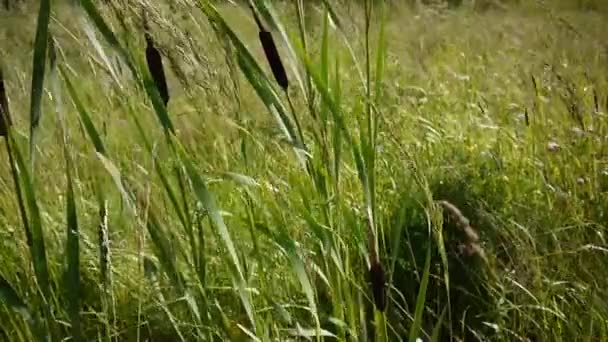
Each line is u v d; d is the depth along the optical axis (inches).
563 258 139.6
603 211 153.6
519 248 135.3
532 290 131.9
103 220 99.7
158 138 112.7
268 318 115.0
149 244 131.3
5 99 88.0
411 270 138.1
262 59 196.1
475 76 272.8
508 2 371.2
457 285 141.1
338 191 99.6
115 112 148.9
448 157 188.4
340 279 104.0
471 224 149.9
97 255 130.0
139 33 88.8
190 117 159.5
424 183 104.0
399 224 102.6
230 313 124.7
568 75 219.3
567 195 153.1
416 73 280.8
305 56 94.3
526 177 179.0
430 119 223.6
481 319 136.2
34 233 88.6
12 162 88.3
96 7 86.7
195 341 126.7
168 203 132.7
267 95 94.2
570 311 130.8
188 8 89.9
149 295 127.8
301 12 96.9
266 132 110.2
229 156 143.4
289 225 123.2
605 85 216.4
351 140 95.3
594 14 346.6
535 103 190.5
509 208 160.7
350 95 149.8
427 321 137.3
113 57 91.3
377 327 99.2
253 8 93.8
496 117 228.5
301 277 98.0
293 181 119.1
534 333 132.4
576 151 176.9
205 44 94.9
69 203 88.0
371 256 97.3
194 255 96.6
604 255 141.0
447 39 334.6
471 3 378.6
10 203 134.0
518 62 258.4
